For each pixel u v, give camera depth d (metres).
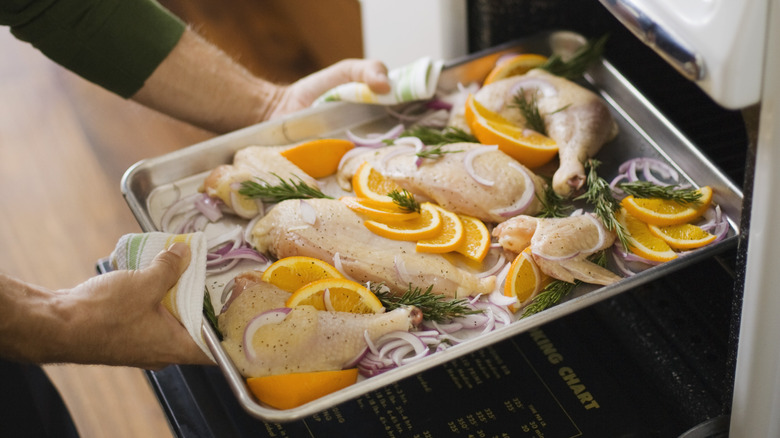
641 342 1.33
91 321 1.26
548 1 1.51
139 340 1.27
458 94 1.51
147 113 2.21
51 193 2.05
